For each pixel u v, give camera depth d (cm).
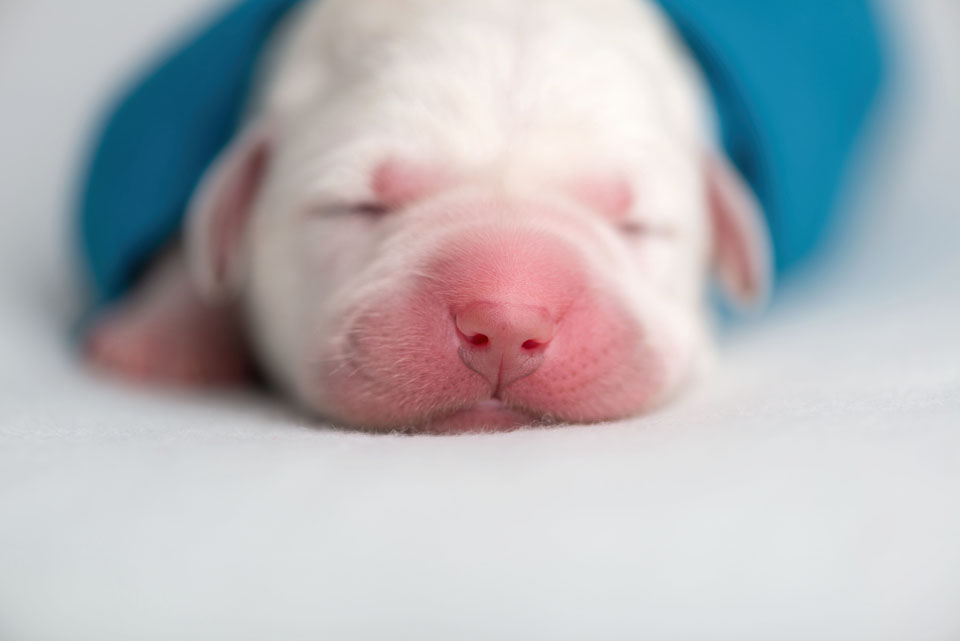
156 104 21
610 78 17
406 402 14
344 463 11
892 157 32
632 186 16
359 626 10
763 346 21
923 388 14
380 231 16
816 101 23
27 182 29
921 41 36
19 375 19
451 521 10
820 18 24
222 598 10
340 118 17
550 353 14
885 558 10
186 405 17
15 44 33
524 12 17
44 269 26
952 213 31
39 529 10
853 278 27
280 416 16
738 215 19
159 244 22
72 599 10
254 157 19
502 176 16
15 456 12
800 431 12
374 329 15
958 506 10
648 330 15
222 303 20
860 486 11
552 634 10
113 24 34
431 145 16
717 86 21
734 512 10
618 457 11
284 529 10
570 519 10
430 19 17
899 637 10
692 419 13
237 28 21
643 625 10
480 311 14
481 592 10
